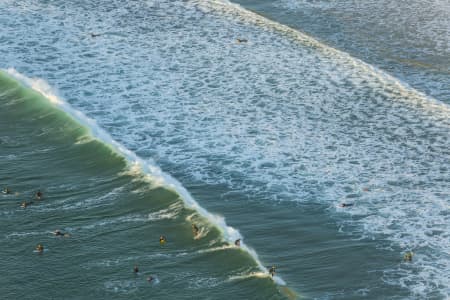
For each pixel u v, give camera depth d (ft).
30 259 186.50
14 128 242.58
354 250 190.70
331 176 219.00
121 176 216.95
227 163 224.33
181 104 253.65
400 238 194.80
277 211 205.16
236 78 269.85
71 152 228.84
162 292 176.45
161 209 203.51
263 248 192.03
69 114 244.42
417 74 277.03
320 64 279.49
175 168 222.48
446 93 264.31
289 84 266.16
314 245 192.75
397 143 234.79
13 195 210.79
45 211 204.03
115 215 202.59
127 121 244.42
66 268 184.03
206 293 175.94
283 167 222.48
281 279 179.93
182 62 279.90
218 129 240.32
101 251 189.47
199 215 199.21
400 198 209.97
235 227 199.62
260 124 242.99
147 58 281.95
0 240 192.75
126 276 181.27
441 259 187.32
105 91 260.62
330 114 249.14
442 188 214.28
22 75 267.59
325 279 181.16
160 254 188.24
